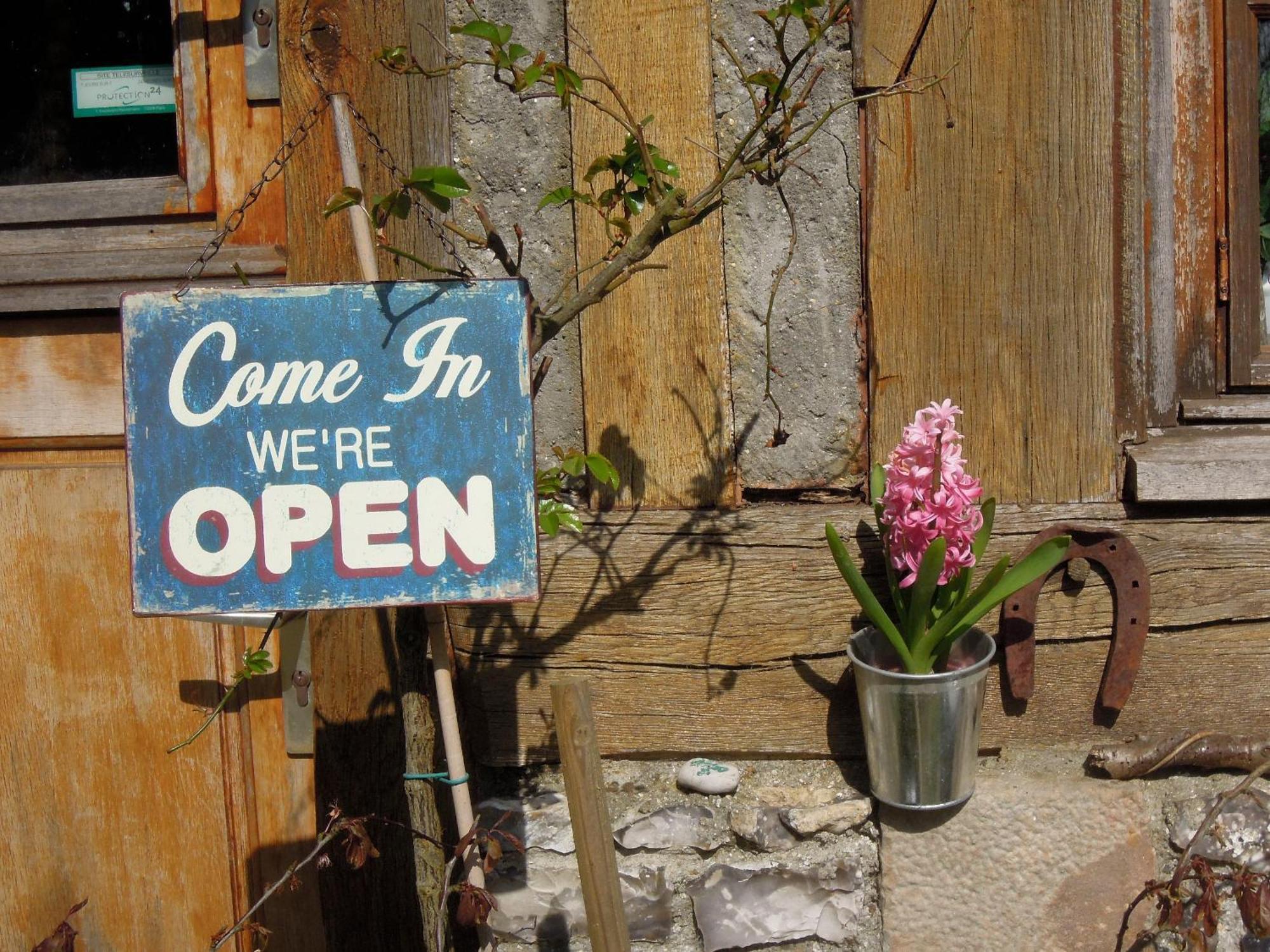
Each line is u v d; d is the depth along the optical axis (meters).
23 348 1.97
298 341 1.38
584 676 1.85
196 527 1.38
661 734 1.85
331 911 1.91
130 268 1.91
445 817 1.84
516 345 1.39
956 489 1.58
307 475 1.38
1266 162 1.95
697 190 1.79
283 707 1.97
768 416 1.84
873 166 1.78
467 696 1.87
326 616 1.87
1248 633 1.82
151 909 2.03
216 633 1.98
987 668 1.68
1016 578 1.62
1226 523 1.81
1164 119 1.86
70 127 1.97
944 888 1.77
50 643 1.99
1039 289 1.79
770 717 1.83
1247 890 1.62
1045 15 1.75
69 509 1.97
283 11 1.80
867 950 1.80
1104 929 1.77
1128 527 1.80
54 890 2.04
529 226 1.85
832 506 1.84
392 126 1.81
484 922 1.52
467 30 1.39
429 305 1.38
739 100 1.81
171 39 1.93
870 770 1.73
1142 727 1.83
